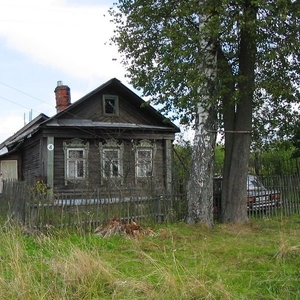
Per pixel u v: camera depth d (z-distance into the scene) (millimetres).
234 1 10914
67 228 10422
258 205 13984
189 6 11688
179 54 11539
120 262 7332
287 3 10477
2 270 6195
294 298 5570
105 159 19328
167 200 12164
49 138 17828
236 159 12641
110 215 11117
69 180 18484
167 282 5648
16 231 9070
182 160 20797
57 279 5875
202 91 11773
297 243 8922
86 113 19469
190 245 9070
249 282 6195
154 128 19750
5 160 22688
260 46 11984
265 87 12500
